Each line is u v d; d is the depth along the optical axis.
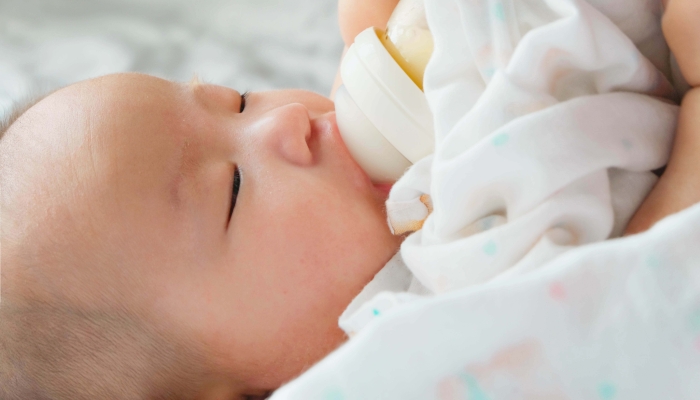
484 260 0.54
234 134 0.74
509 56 0.58
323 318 0.69
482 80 0.61
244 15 1.54
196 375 0.72
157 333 0.69
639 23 0.61
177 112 0.74
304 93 0.87
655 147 0.54
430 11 0.63
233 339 0.69
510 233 0.53
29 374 0.70
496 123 0.54
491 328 0.39
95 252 0.68
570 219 0.52
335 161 0.72
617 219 0.55
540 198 0.51
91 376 0.69
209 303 0.68
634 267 0.39
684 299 0.37
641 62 0.56
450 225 0.57
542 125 0.52
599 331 0.38
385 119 0.65
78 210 0.68
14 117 0.83
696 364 0.37
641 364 0.37
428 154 0.65
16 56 1.49
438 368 0.39
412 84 0.65
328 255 0.69
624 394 0.37
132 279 0.68
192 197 0.69
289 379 0.72
